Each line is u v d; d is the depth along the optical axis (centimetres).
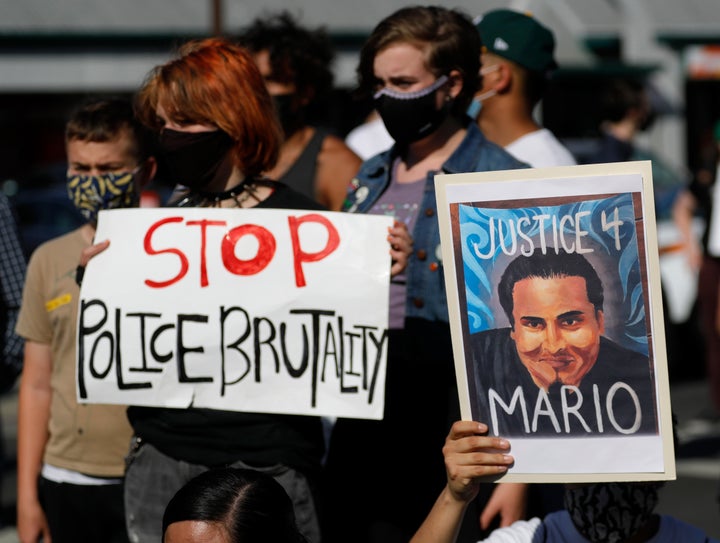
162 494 476
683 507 963
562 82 3238
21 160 2883
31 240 1958
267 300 469
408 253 475
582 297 378
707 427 1305
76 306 560
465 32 527
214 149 478
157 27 2723
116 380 476
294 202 490
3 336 680
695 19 3325
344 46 2877
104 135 548
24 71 2678
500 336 382
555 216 381
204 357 470
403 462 522
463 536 522
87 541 571
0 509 978
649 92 3228
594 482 379
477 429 379
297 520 475
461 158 532
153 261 477
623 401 374
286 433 471
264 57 673
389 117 527
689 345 1634
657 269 374
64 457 564
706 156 1287
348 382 465
